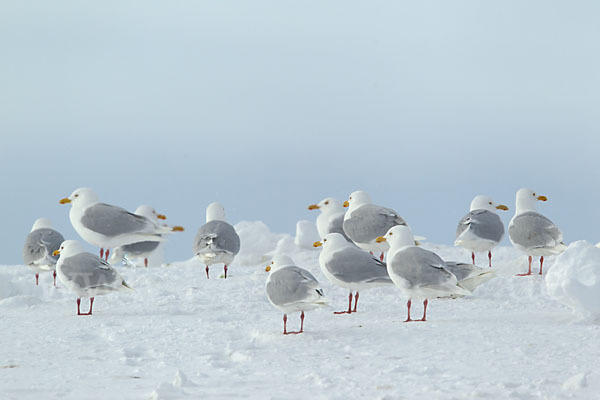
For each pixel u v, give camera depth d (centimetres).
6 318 1597
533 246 2031
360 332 1307
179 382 959
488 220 2189
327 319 1499
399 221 2169
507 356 1077
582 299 1369
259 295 1841
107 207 2212
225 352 1211
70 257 1619
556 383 914
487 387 904
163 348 1253
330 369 1042
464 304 1681
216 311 1656
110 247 2230
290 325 1428
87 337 1374
